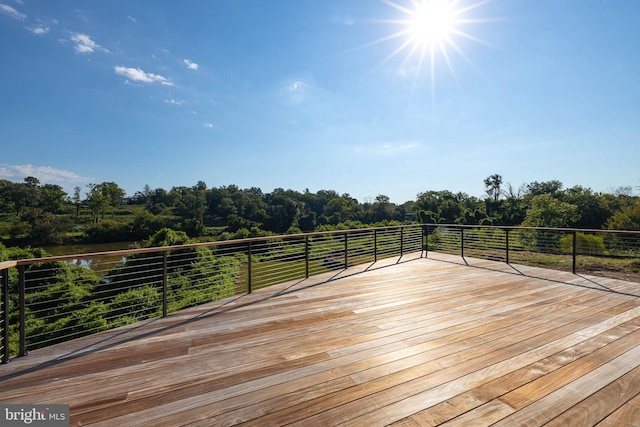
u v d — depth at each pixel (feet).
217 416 5.83
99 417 5.82
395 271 20.13
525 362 7.97
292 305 13.21
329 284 16.81
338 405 6.17
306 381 7.12
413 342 9.30
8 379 7.34
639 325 10.60
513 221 115.14
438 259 24.56
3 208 120.16
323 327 10.65
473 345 9.06
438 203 164.96
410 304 13.20
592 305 12.87
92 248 113.70
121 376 7.45
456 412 5.90
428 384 6.94
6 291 8.21
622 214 82.07
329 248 24.77
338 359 8.23
